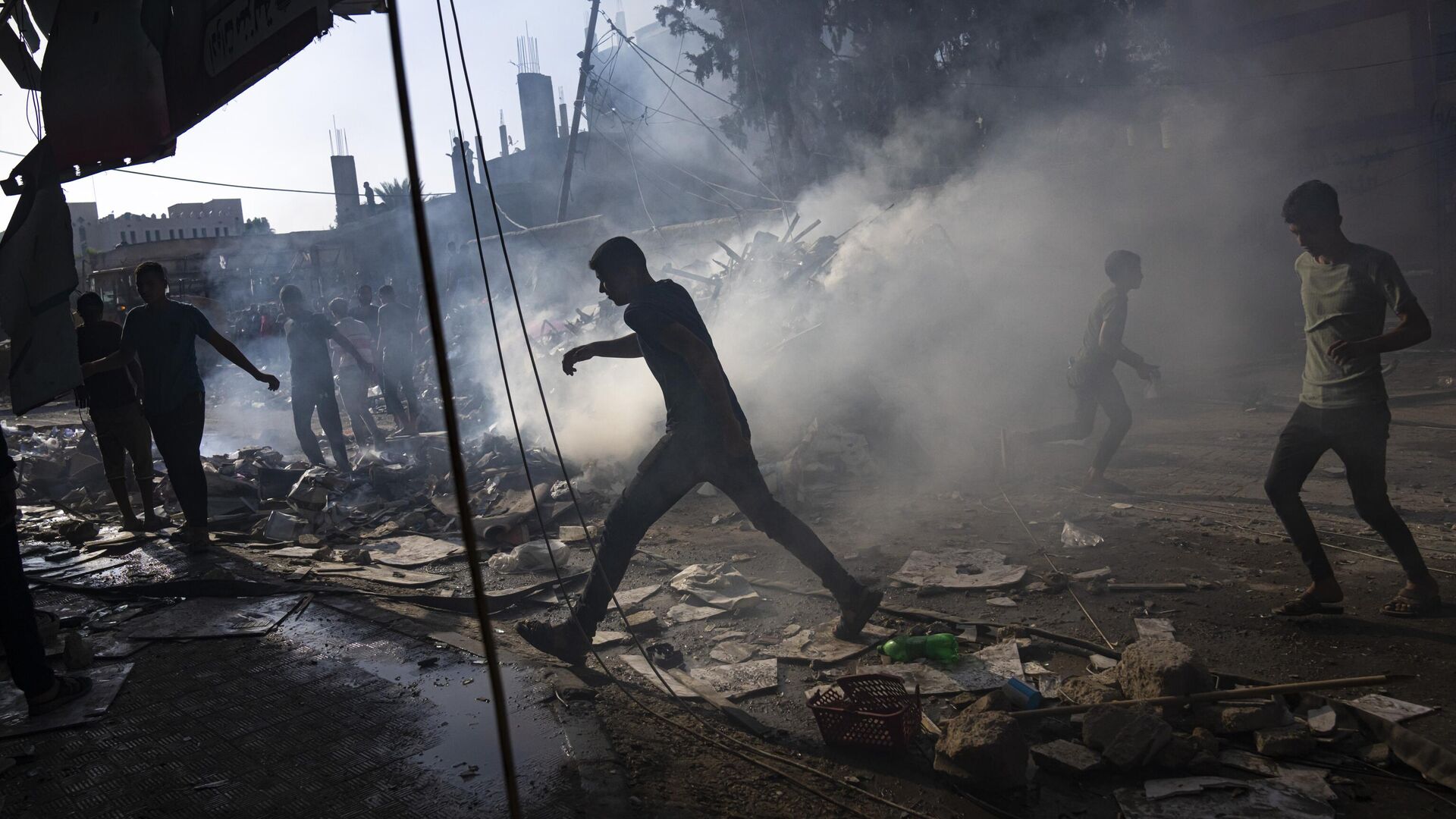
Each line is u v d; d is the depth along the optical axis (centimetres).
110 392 642
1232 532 518
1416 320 340
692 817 261
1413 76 1565
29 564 588
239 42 440
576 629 364
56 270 506
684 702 338
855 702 315
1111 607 416
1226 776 271
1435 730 285
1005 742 265
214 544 622
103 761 312
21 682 350
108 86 550
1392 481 608
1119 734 279
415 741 314
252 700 357
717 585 461
